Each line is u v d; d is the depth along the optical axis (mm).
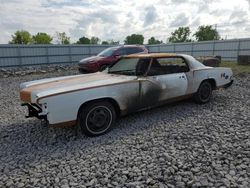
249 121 4242
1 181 2631
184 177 2520
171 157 2957
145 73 4453
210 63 13336
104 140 3693
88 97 3654
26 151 3410
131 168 2773
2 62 18766
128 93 4137
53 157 3178
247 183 2354
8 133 4133
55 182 2564
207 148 3176
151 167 2760
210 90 5785
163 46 29469
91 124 3811
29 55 20203
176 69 5027
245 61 16234
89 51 23953
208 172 2594
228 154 2977
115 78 4336
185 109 5258
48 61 21484
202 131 3842
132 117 4793
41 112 3605
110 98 3969
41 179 2641
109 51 11828
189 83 5156
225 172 2570
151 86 4449
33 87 3998
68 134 3986
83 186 2453
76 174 2707
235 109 5129
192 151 3107
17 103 6555
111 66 5199
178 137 3619
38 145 3607
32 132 4156
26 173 2795
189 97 5359
